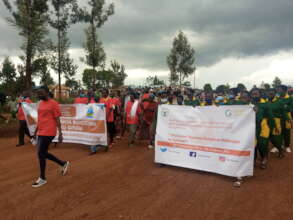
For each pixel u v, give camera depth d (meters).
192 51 27.59
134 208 4.24
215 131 5.71
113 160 7.29
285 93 8.67
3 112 17.89
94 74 21.06
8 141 10.44
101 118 8.05
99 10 19.34
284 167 6.49
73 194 4.83
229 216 3.95
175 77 27.89
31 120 9.38
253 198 4.60
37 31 14.59
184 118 6.20
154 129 8.83
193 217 3.93
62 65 18.98
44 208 4.27
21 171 6.27
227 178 5.68
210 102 8.42
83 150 8.59
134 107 9.19
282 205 4.30
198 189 5.05
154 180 5.58
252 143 5.25
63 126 8.79
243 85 10.38
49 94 5.47
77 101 11.02
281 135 7.50
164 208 4.24
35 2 14.91
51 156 5.60
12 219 3.93
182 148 6.23
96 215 4.02
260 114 6.18
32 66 15.45
